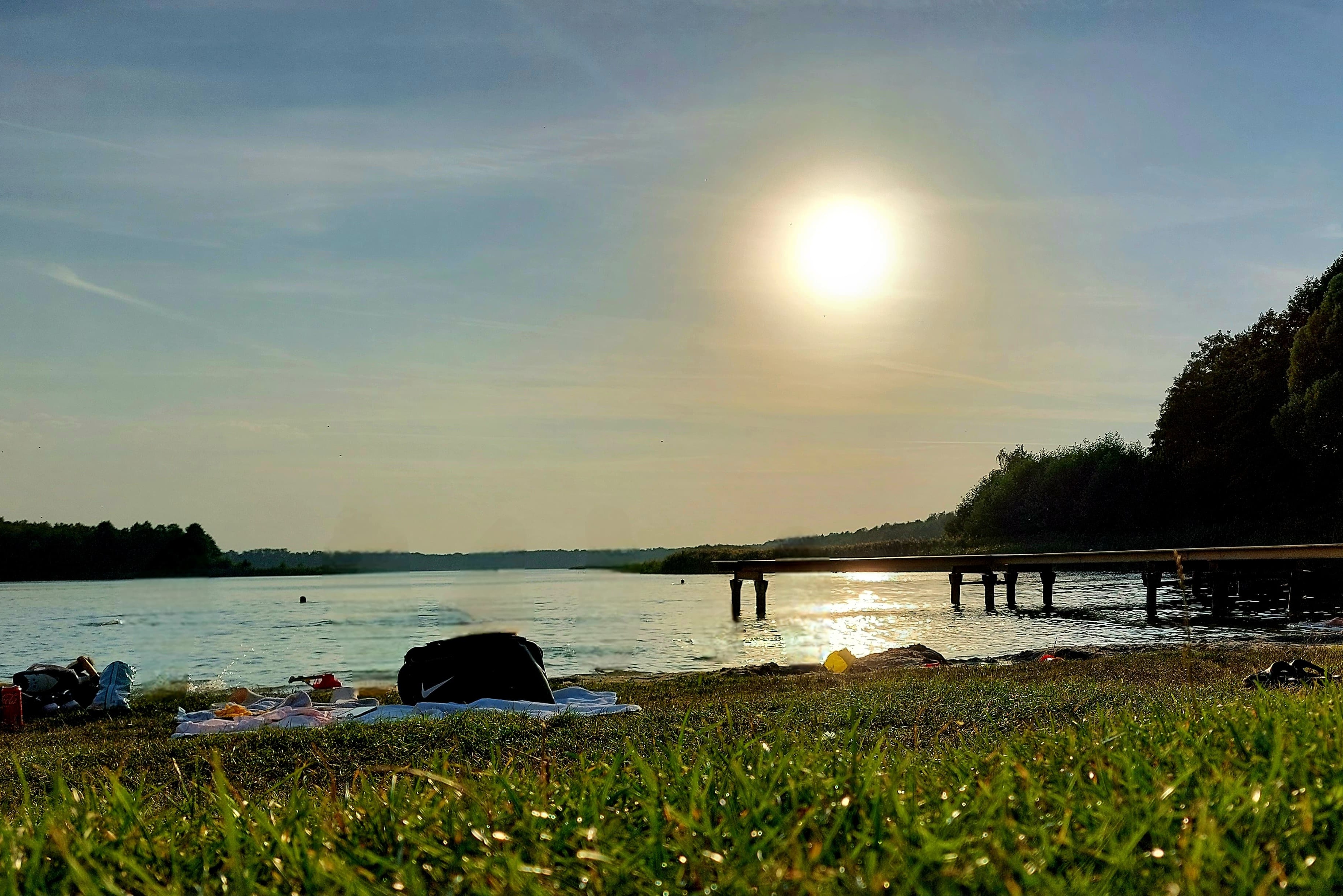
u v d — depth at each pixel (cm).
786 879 228
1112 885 221
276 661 1931
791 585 5019
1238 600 3494
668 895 233
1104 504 5806
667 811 286
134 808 326
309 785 701
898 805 274
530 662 1241
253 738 898
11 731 1255
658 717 955
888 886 218
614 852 260
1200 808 249
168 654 2086
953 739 767
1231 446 5269
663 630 2664
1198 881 211
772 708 1008
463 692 1223
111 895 245
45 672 1409
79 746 1018
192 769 789
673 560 5628
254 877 264
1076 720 774
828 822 279
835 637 2516
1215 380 5478
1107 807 273
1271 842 242
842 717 903
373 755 809
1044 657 1850
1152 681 1262
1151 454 5916
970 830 266
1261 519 5100
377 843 293
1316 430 4575
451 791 348
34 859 264
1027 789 306
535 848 268
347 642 2098
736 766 328
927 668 1689
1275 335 5378
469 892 245
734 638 2467
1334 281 4778
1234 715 470
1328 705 467
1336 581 3500
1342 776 303
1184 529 5438
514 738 856
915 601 3894
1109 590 4234
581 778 365
